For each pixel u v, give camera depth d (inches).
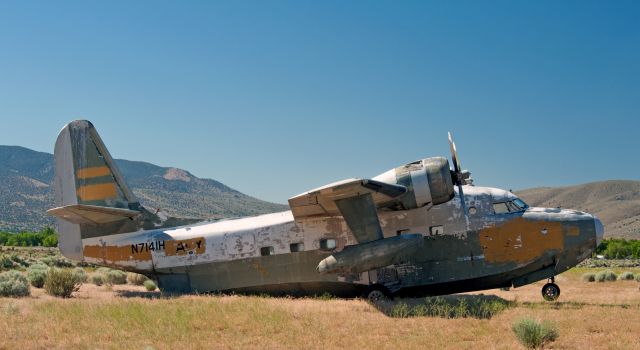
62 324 471.2
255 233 693.9
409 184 626.5
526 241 645.3
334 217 671.1
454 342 422.0
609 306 589.9
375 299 649.6
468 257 647.1
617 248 3366.1
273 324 479.5
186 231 722.8
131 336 437.4
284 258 679.1
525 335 407.5
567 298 695.1
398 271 652.7
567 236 642.2
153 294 717.3
